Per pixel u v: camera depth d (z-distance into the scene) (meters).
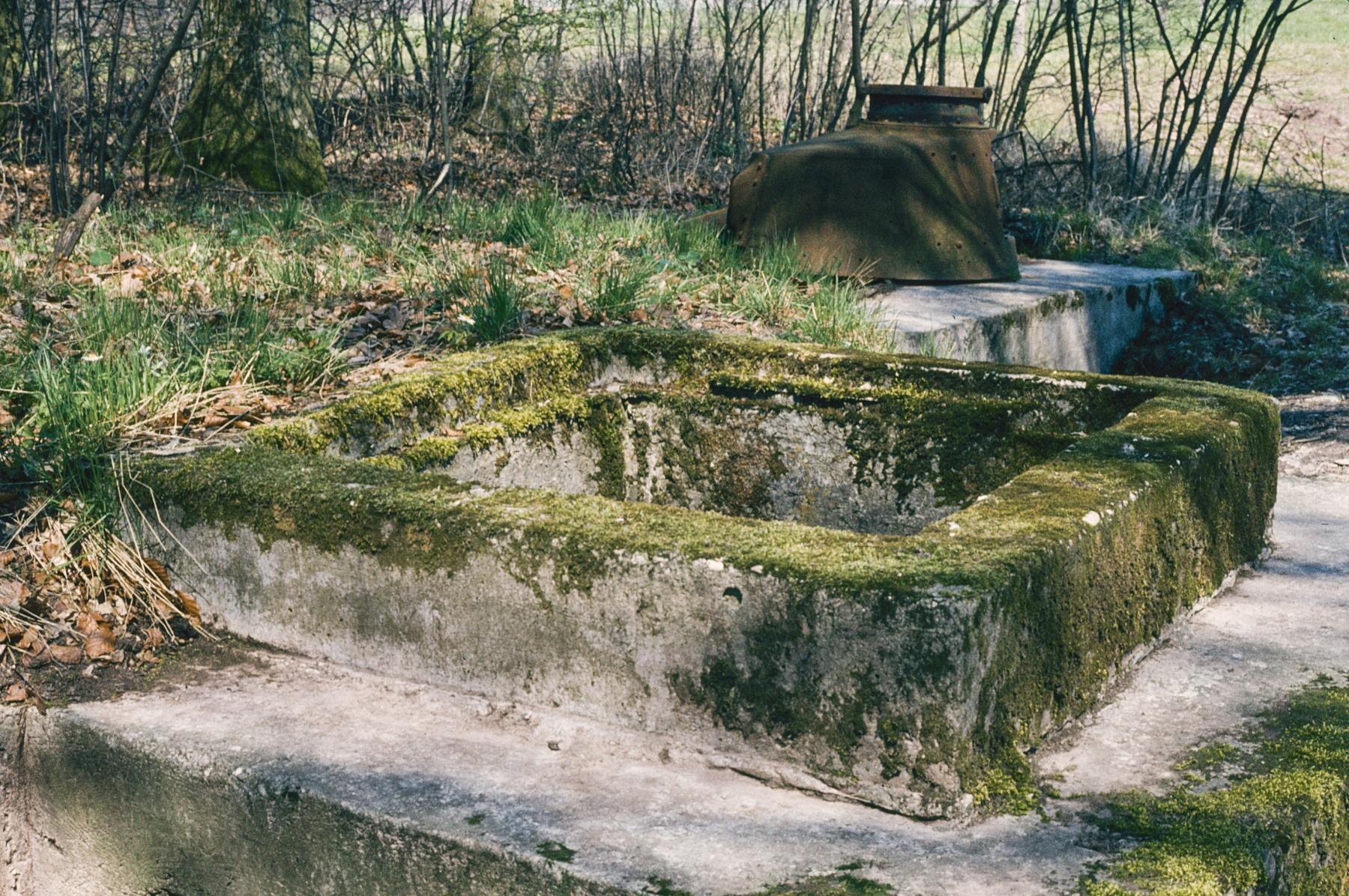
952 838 2.16
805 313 6.10
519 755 2.45
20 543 3.04
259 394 3.81
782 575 2.31
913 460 3.98
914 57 12.20
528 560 2.55
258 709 2.64
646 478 4.36
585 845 2.12
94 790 2.59
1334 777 2.33
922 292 7.10
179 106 11.38
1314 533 3.95
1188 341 8.06
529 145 13.24
